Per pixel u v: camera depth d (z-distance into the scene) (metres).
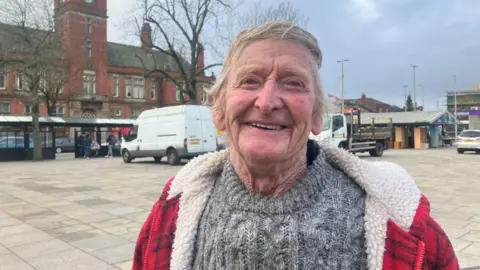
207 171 1.26
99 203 8.03
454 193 8.91
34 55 22.44
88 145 25.97
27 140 23.28
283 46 1.03
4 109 42.22
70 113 46.44
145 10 24.98
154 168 16.03
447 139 38.19
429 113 35.19
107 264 4.30
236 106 1.04
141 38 26.20
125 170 15.38
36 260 4.44
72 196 8.97
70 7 45.78
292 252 0.96
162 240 1.25
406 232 0.99
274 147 1.00
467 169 14.52
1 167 17.86
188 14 25.50
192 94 26.47
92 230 5.78
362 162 1.12
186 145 15.91
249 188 1.11
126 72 52.78
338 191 1.07
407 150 30.36
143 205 7.79
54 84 26.53
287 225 0.99
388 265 0.97
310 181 1.05
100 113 49.75
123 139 19.33
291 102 1.00
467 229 5.56
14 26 23.12
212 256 1.06
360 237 1.01
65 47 25.66
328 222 1.00
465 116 59.41
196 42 26.23
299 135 1.03
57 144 33.22
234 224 1.05
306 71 1.04
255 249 0.98
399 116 35.53
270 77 1.02
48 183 11.41
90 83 49.03
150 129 17.70
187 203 1.25
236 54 1.08
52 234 5.56
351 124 18.47
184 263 1.16
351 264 0.97
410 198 1.05
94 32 48.91
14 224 6.18
